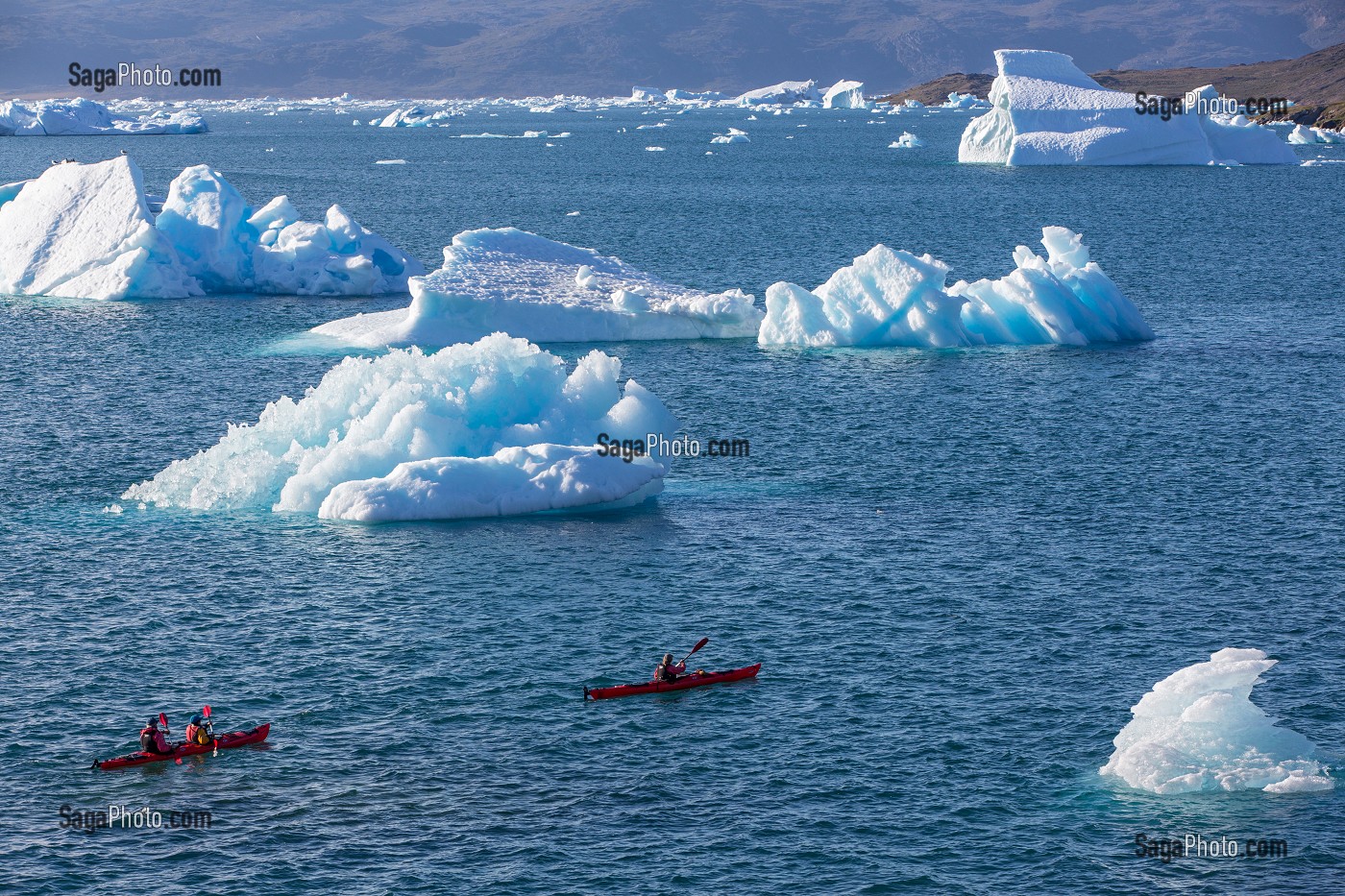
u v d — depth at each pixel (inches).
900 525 4645.7
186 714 3319.4
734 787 3029.0
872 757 3149.6
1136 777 3029.0
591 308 7598.4
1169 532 4564.5
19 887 2667.3
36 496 4904.0
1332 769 3078.2
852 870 2748.5
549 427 4995.1
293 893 2667.3
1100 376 6791.3
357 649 3656.5
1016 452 5531.5
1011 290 7746.1
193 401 6318.9
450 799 2979.8
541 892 2677.2
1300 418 6023.6
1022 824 2896.2
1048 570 4224.9
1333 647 3676.2
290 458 4916.3
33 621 3809.1
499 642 3698.3
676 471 5310.0
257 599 3969.0
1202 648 3673.7
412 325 7426.2
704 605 3959.2
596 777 3068.4
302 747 3179.1
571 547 4392.2
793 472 5280.5
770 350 7445.9
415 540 4441.4
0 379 6702.8
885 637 3759.8
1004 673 3540.8
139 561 4256.9
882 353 7342.5
